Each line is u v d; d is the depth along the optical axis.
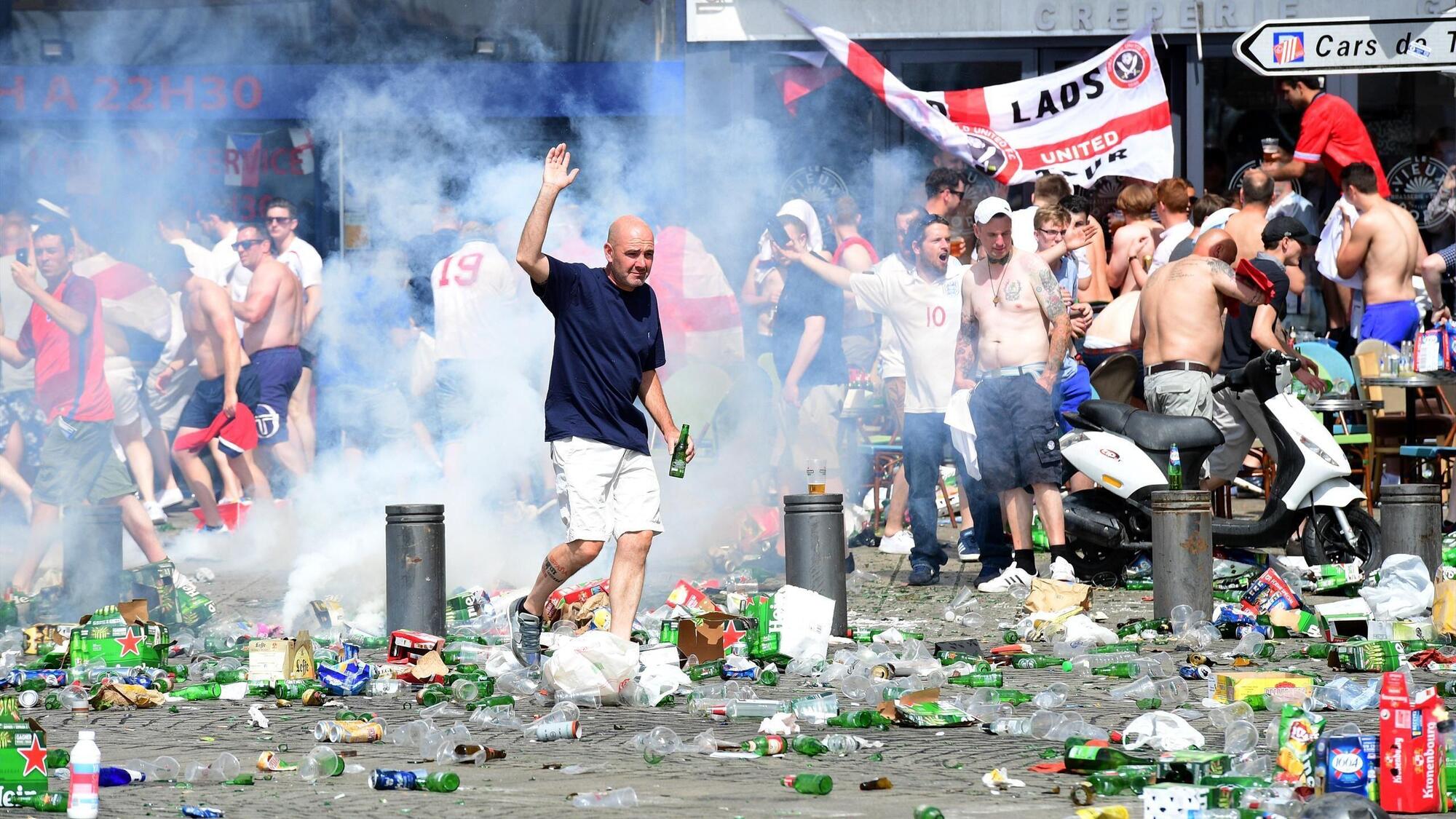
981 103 44.22
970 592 29.47
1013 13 47.03
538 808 13.75
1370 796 13.16
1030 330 30.00
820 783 14.25
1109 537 29.83
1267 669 21.50
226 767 15.44
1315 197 45.66
